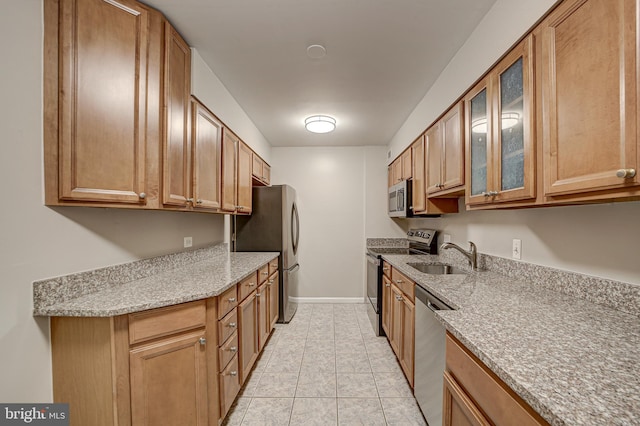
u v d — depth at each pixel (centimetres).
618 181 74
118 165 126
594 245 114
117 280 149
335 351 249
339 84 218
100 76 121
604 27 78
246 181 278
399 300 207
